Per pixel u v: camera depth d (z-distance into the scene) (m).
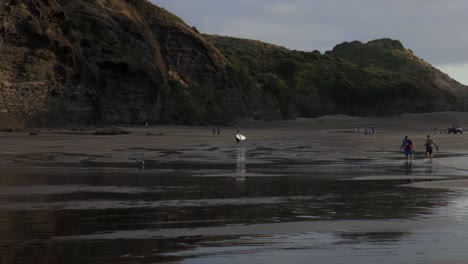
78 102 90.00
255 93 150.50
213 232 13.37
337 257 10.62
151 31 127.75
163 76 112.69
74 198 19.55
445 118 175.38
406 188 22.56
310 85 197.88
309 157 41.41
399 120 171.12
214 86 137.38
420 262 10.13
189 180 25.66
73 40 92.75
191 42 134.75
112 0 116.25
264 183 24.55
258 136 81.88
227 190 22.05
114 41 102.50
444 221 14.77
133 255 10.92
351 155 43.62
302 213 16.36
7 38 78.81
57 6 89.94
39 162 35.00
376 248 11.40
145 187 22.89
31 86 81.25
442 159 39.28
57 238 12.69
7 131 73.50
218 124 123.50
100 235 13.04
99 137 68.75
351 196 20.19
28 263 10.34
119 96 100.38
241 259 10.54
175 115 113.25
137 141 61.94
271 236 12.83
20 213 16.31
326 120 159.62
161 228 13.97
